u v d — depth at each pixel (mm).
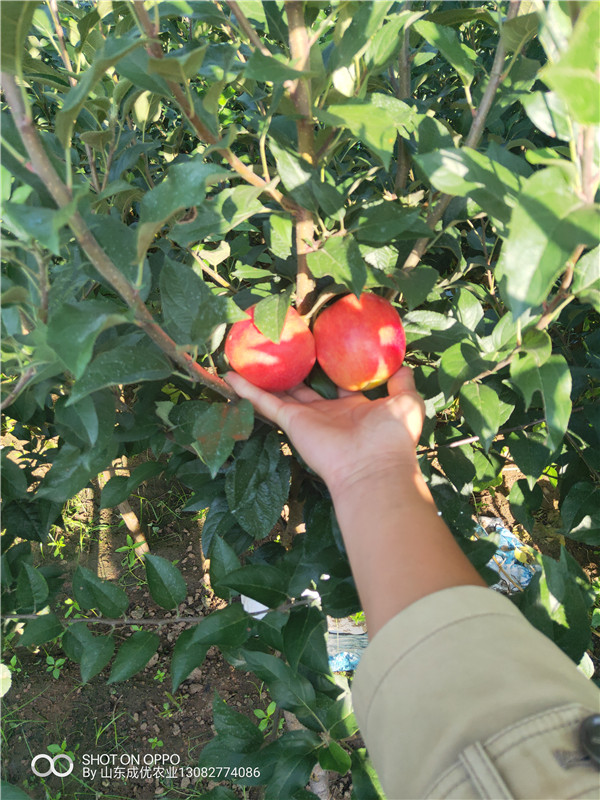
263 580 500
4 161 374
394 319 492
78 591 551
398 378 493
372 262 509
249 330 474
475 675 265
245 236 703
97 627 1108
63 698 1032
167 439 595
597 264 410
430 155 368
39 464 790
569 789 223
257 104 664
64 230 397
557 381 411
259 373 470
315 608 515
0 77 306
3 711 1008
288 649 492
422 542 331
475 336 542
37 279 440
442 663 274
